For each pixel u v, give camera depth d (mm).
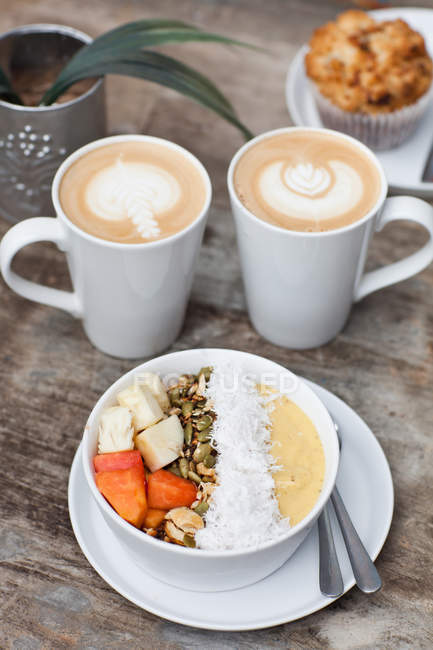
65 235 1021
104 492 828
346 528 909
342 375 1152
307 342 1174
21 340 1173
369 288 1167
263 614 854
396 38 1412
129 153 1120
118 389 920
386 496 960
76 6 1623
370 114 1390
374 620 895
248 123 1453
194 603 864
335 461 857
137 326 1100
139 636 876
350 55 1396
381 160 1438
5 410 1086
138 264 986
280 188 1084
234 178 1097
